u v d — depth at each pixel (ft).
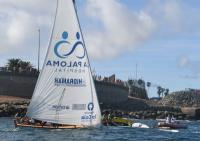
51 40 157.99
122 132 175.73
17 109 337.31
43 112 155.12
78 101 154.51
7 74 381.19
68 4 159.12
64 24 159.12
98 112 155.33
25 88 389.60
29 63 485.15
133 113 440.86
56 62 156.35
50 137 135.54
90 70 155.12
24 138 133.49
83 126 154.10
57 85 155.63
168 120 235.81
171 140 153.28
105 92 459.32
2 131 155.43
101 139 137.18
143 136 163.32
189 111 564.30
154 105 580.30
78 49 157.07
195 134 189.57
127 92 542.16
